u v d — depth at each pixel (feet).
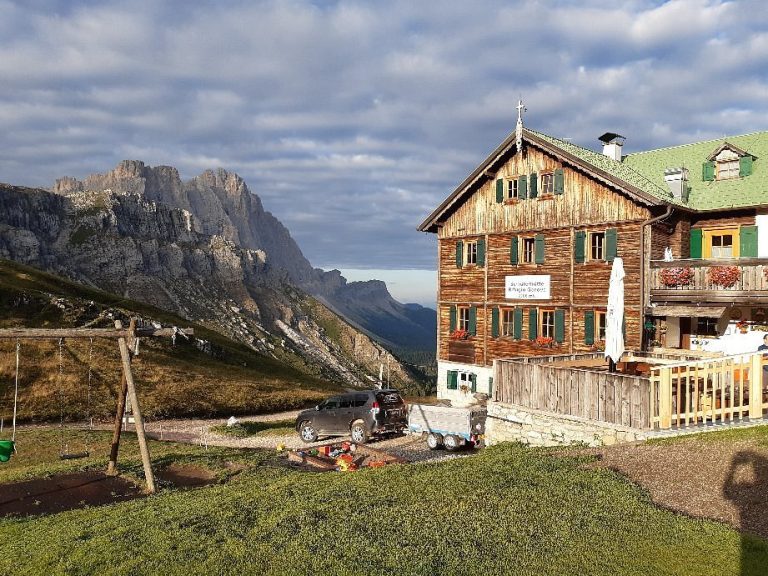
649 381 53.98
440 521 35.63
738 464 42.88
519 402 66.90
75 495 51.67
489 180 112.27
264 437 104.63
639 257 89.86
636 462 47.39
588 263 96.53
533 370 65.21
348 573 28.73
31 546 35.63
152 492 52.21
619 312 65.41
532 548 31.81
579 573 28.89
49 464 65.57
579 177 97.91
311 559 30.45
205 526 36.32
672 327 94.32
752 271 79.05
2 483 55.42
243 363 247.09
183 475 59.06
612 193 93.71
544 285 102.47
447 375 118.52
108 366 159.53
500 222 109.81
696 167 105.91
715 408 52.65
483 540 32.81
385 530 34.27
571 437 60.23
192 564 30.40
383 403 86.84
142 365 166.61
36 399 131.13
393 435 90.17
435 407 79.82
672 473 43.93
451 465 51.29
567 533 33.73
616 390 56.59
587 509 37.40
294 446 90.79
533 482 43.62
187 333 60.85
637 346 89.51
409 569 29.12
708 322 94.94
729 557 30.45
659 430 52.80
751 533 33.47
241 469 61.16
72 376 146.72
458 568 29.48
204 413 140.97
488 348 111.34
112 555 32.19
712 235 95.96
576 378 60.29
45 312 205.57
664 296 86.94
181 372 171.63
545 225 102.47
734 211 92.32
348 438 93.76
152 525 37.11
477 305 113.50
